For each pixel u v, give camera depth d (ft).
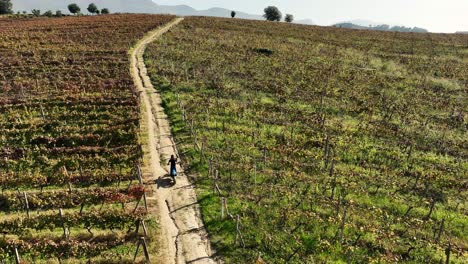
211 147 99.81
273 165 92.89
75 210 74.69
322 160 95.35
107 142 102.42
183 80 154.51
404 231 70.90
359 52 239.50
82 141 102.32
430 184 87.71
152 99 134.10
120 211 72.54
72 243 64.69
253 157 95.76
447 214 76.64
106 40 223.10
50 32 247.50
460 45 288.10
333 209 76.07
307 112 126.52
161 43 219.41
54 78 151.02
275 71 175.83
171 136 107.55
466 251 66.74
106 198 77.51
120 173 87.51
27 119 112.68
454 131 121.19
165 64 176.35
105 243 65.41
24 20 332.39
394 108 136.67
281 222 71.26
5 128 107.76
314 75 172.96
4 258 62.64
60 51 191.11
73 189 81.25
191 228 70.54
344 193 82.02
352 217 73.77
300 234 68.44
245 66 181.27
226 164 91.20
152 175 87.71
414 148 105.91
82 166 91.86
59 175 85.05
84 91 134.21
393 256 64.54
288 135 108.58
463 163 98.37
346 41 280.92
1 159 91.86
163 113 123.13
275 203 77.25
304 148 101.45
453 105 145.79
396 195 82.43
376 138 110.63
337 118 124.57
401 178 89.61
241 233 68.03
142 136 105.70
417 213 76.59
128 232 68.54
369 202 79.25
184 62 181.98
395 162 96.99
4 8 423.23
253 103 132.16
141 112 120.78
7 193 78.02
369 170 92.53
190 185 84.23
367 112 130.82
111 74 158.61
